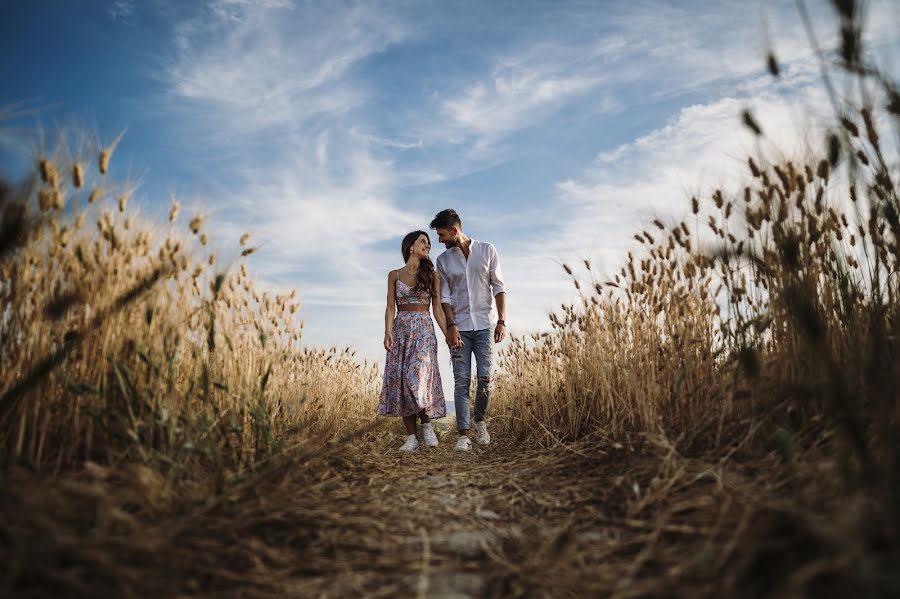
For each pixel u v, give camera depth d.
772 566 1.27
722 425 2.79
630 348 3.81
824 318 2.54
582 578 1.56
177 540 1.72
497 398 6.85
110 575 1.42
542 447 4.19
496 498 2.66
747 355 2.24
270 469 2.52
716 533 1.64
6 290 2.25
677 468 2.45
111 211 2.54
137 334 2.66
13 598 1.25
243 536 1.92
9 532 1.45
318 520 2.11
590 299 4.36
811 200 2.58
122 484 2.11
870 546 1.16
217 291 2.88
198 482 2.40
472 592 1.54
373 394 7.38
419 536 2.05
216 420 2.83
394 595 1.53
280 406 3.66
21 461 1.87
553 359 5.00
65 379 2.29
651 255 3.74
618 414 3.62
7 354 2.25
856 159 2.17
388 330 4.71
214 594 1.49
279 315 4.17
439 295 4.91
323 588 1.57
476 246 4.96
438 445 4.86
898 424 1.86
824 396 2.28
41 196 2.15
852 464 1.75
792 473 2.03
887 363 2.00
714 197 3.04
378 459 3.89
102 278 2.50
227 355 3.31
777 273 2.63
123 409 2.54
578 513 2.24
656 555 1.63
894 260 2.34
